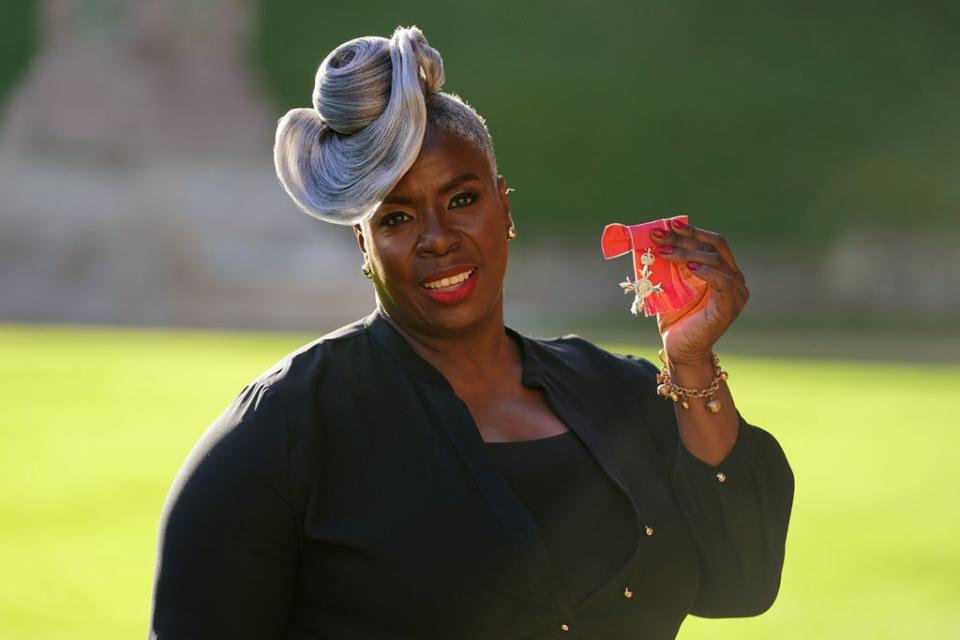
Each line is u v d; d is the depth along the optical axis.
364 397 5.46
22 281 78.12
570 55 95.62
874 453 28.17
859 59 94.38
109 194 81.88
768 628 15.46
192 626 5.14
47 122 84.44
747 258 83.06
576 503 5.51
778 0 97.50
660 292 5.71
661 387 5.73
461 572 5.21
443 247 5.38
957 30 95.31
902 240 82.31
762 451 5.79
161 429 30.48
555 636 5.29
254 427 5.30
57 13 86.06
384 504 5.27
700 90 93.44
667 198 87.25
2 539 19.55
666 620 5.61
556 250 83.69
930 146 88.19
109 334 60.81
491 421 5.62
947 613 16.00
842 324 72.06
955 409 34.91
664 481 5.87
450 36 95.94
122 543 19.39
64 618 15.27
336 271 78.81
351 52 5.33
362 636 5.25
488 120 90.94
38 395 35.62
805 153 89.19
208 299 78.12
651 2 98.25
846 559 18.98
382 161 5.20
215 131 86.00
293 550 5.30
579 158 89.50
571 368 6.04
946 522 21.45
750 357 52.16
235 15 87.94
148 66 86.31
